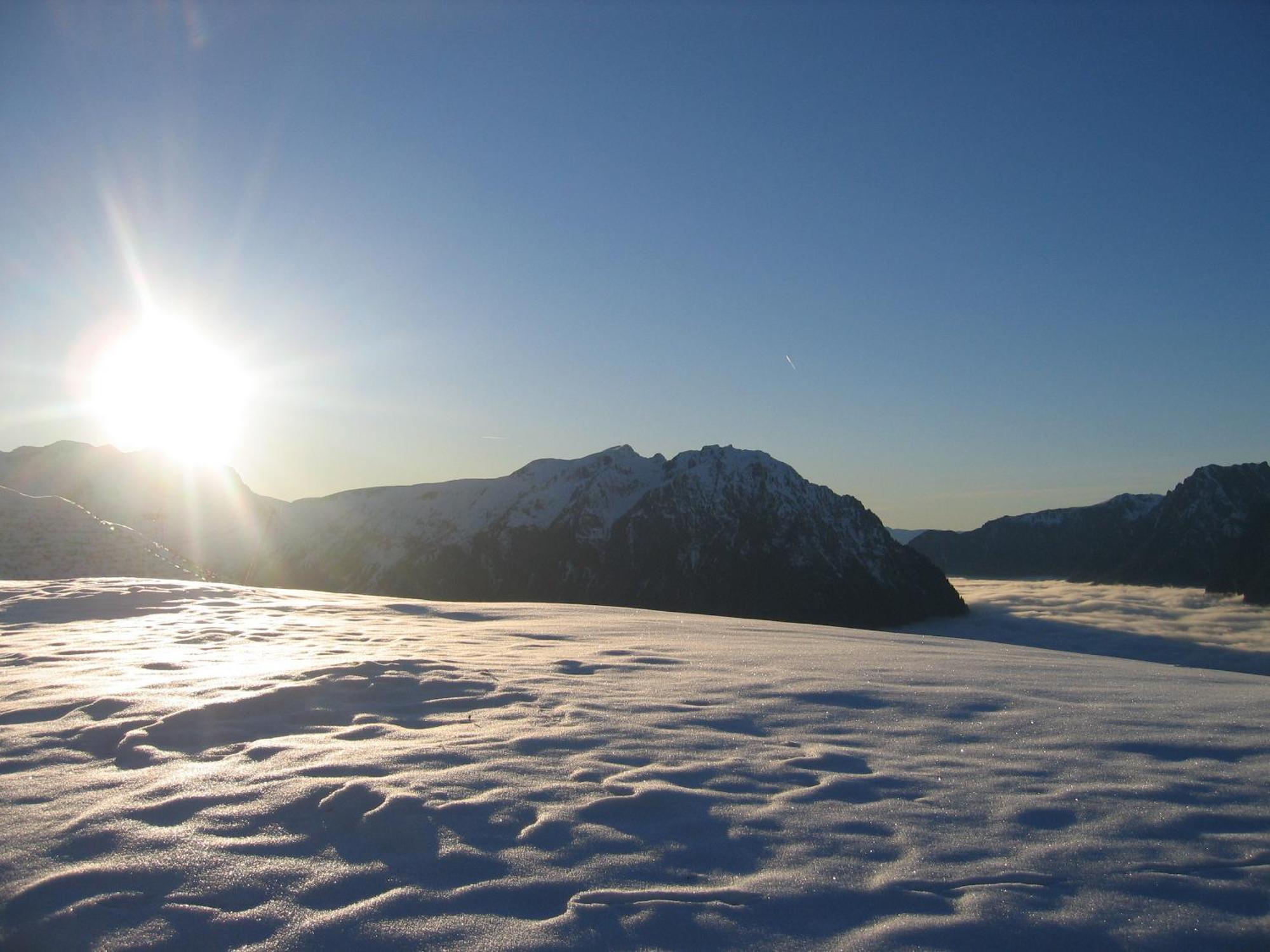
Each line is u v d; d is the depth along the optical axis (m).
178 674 8.47
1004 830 4.35
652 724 6.48
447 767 5.26
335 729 6.30
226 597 18.45
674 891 3.64
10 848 4.07
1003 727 6.52
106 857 3.95
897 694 7.73
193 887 3.66
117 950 3.21
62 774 5.22
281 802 4.63
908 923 3.41
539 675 8.57
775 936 3.30
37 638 11.77
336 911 3.46
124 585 19.56
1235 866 3.94
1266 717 6.88
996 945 3.27
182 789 4.87
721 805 4.67
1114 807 4.70
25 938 3.31
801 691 7.87
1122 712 7.07
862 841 4.20
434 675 8.41
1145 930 3.39
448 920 3.39
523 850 4.03
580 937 3.27
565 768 5.28
